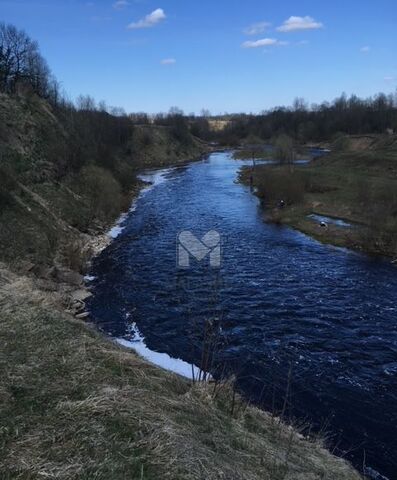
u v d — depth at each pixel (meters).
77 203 42.06
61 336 10.77
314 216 44.72
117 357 10.34
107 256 33.09
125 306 23.91
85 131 63.97
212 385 11.45
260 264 30.72
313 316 22.48
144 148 104.19
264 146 133.25
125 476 6.33
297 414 15.05
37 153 43.97
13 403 7.71
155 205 52.72
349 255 33.12
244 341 19.81
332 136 134.12
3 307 11.96
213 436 8.30
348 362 18.31
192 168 92.69
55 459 6.50
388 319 22.27
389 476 12.64
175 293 24.89
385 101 150.25
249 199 55.03
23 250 27.41
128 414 7.75
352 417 15.03
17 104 48.84
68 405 7.77
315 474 8.86
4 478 6.00
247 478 7.18
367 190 48.00
